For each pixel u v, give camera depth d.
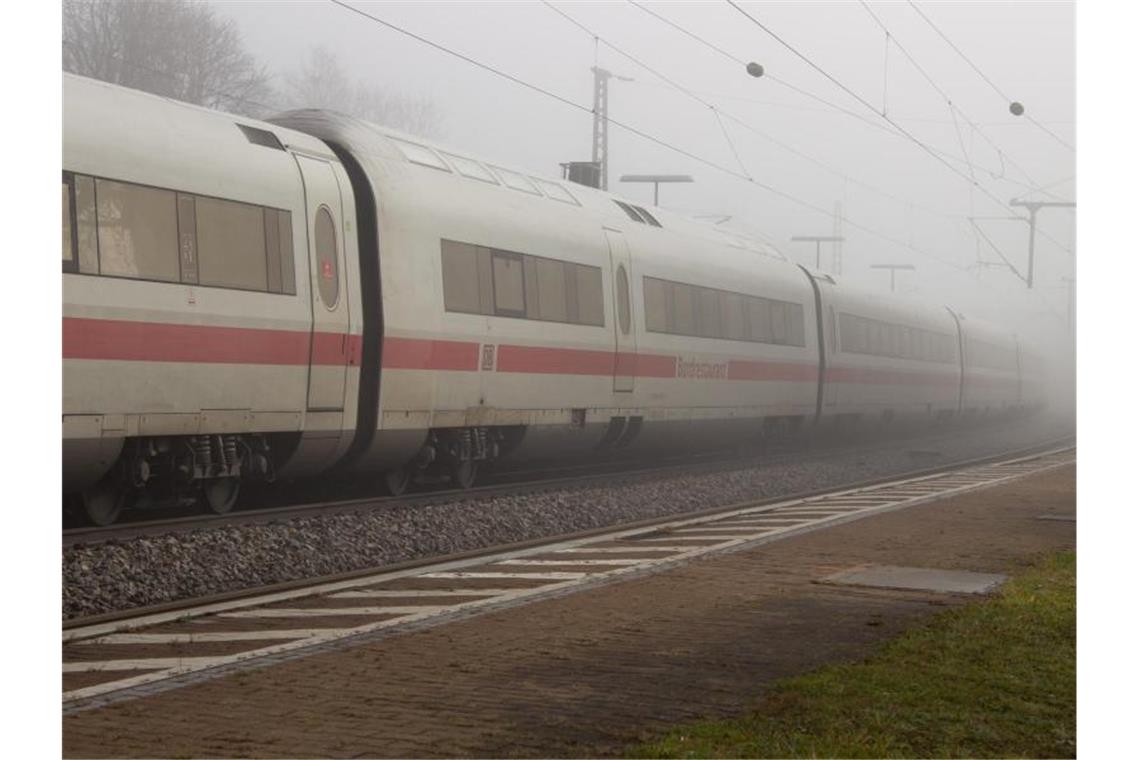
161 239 13.73
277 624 9.83
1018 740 6.83
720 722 7.03
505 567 12.92
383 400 17.06
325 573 13.09
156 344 13.62
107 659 8.55
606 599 11.04
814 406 32.97
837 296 34.91
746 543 14.86
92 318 12.86
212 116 15.07
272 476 16.11
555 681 7.99
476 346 18.91
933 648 8.90
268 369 15.14
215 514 15.58
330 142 17.30
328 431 16.20
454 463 19.72
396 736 6.77
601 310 22.53
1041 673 8.22
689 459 30.11
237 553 12.95
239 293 14.68
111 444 13.23
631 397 23.56
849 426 36.69
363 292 17.05
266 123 16.14
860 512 18.44
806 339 32.19
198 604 10.63
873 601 11.00
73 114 12.95
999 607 10.51
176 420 13.95
